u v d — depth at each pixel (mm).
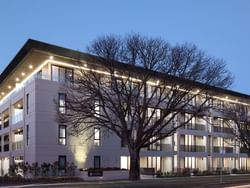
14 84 53375
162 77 34719
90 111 34875
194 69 34656
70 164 39969
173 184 32594
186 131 57406
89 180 36688
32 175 36906
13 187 28281
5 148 54188
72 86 39625
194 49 44500
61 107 38906
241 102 66938
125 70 34156
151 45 34625
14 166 38594
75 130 37875
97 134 43562
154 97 39531
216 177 46969
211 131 62875
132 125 35594
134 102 35156
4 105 54312
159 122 35469
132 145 35812
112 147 44938
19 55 41906
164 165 54031
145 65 34125
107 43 34688
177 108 36906
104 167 43344
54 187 28328
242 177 47469
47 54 40094
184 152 56906
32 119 40188
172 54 34469
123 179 38562
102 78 34812
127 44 35719
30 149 40375
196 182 35500
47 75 41625
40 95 40000
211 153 62750
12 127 48812
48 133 39875
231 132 63906
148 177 43875
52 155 39844
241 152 70188
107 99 34781
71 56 40594
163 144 53469
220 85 36094
